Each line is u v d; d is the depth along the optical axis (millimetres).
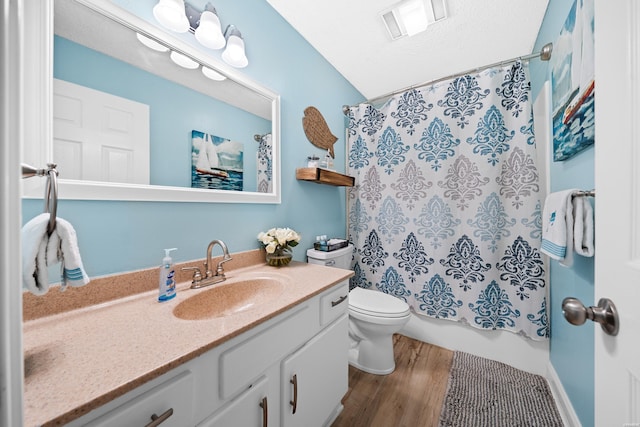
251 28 1309
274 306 794
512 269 1508
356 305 1484
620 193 430
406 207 1842
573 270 1104
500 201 1523
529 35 1580
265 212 1407
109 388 434
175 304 814
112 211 831
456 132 1652
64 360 511
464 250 1626
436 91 1715
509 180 1508
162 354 535
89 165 784
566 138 1085
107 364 499
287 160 1557
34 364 496
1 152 244
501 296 1551
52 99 712
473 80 1587
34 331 626
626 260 415
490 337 1633
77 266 532
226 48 1139
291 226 1596
